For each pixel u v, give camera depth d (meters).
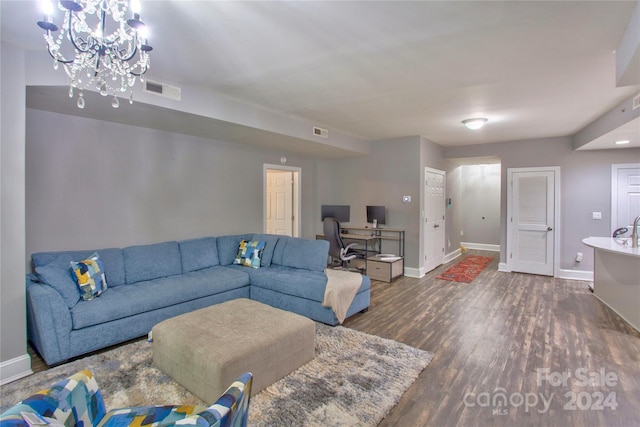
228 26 2.17
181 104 3.31
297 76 3.07
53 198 3.38
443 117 4.52
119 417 1.46
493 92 3.49
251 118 4.03
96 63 2.01
